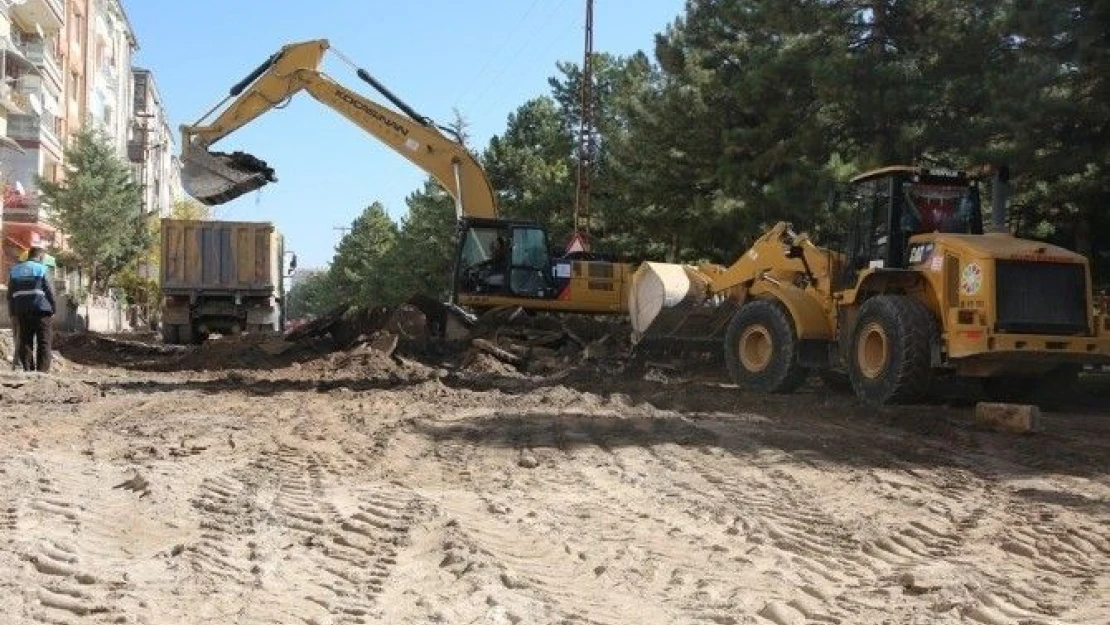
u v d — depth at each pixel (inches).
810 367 581.0
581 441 400.2
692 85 986.1
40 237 1684.3
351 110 920.9
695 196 1044.5
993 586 224.8
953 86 769.6
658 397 557.9
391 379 643.5
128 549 224.8
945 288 506.3
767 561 240.1
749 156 940.6
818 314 578.9
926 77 791.7
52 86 1742.1
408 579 213.6
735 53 981.8
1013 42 767.7
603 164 1450.5
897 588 221.5
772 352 590.9
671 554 242.8
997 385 564.7
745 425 450.3
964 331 491.2
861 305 550.6
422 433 417.1
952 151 805.9
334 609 192.2
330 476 321.7
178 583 199.9
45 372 613.6
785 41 876.0
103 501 266.2
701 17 1010.1
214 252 1025.5
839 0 856.9
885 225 556.7
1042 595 220.2
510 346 764.6
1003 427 455.2
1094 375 721.0
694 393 581.0
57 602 183.2
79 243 1674.5
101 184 1683.1
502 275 848.3
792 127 909.2
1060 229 791.7
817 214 824.3
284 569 214.8
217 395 548.1
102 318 1723.7
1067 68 683.4
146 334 1471.5
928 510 297.7
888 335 511.2
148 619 179.2
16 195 1615.4
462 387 618.8
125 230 1732.3
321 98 918.4
